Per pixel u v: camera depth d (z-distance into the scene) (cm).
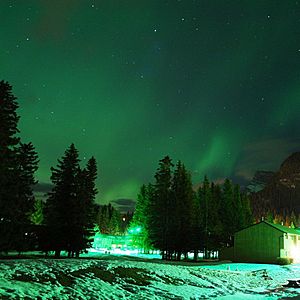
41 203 7938
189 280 2166
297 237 5644
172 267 2489
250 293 2098
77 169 4078
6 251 3131
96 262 2078
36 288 1320
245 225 7469
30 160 3634
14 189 3200
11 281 1324
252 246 5325
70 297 1348
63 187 3991
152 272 2125
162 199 5322
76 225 3947
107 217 12419
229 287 2208
